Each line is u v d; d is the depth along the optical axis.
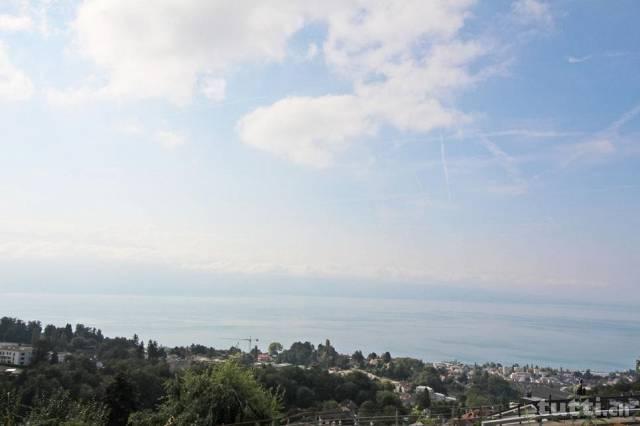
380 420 25.69
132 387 38.12
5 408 19.12
